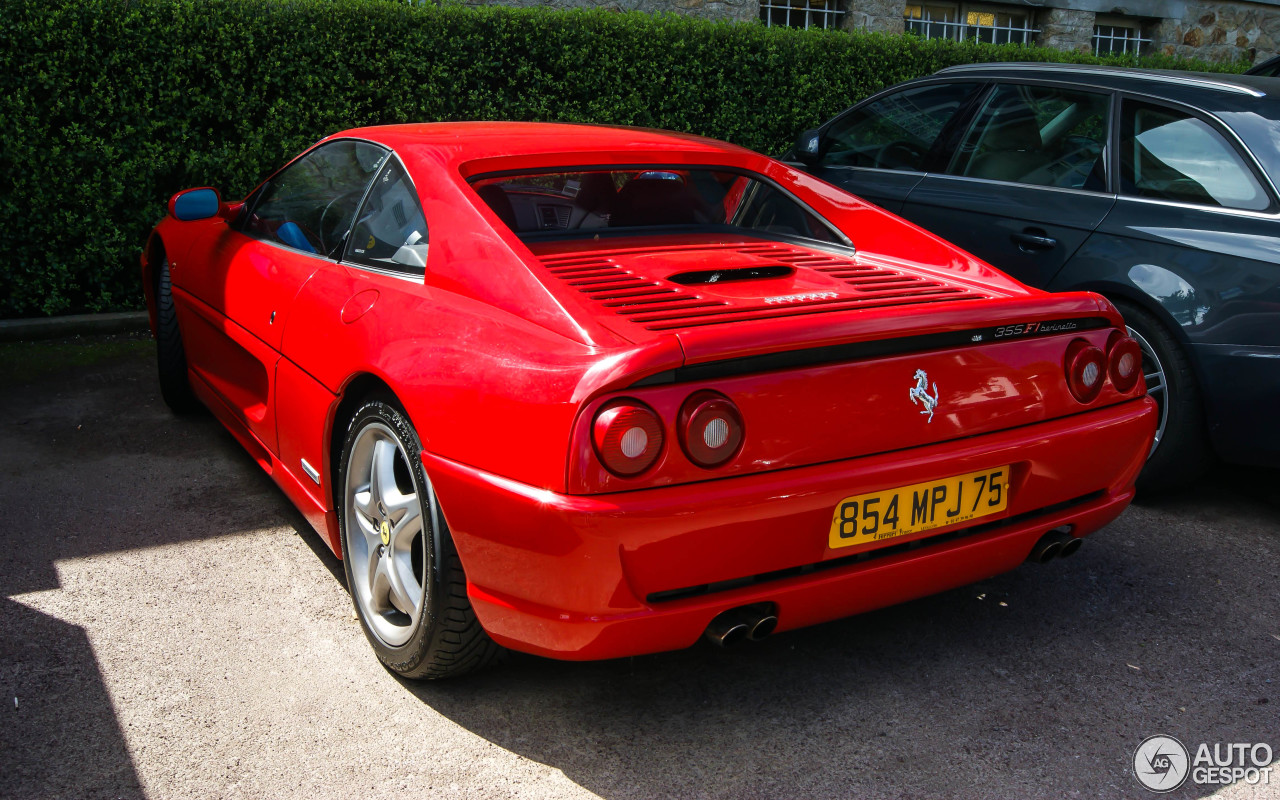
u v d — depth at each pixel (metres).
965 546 2.19
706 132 7.31
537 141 2.86
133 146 5.57
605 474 1.82
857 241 2.94
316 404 2.63
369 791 2.02
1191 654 2.59
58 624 2.62
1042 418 2.27
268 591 2.83
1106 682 2.46
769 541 1.94
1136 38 10.96
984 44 8.42
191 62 5.54
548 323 2.10
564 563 1.86
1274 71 5.43
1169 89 3.77
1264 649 2.62
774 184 3.10
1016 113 4.21
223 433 4.12
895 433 2.06
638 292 2.33
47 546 3.07
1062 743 2.21
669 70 7.01
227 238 3.65
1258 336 3.18
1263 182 3.35
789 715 2.31
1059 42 10.25
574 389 1.85
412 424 2.19
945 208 4.26
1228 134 3.50
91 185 5.50
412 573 2.35
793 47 7.41
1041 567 3.10
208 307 3.62
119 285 5.81
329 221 3.01
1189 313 3.31
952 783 2.07
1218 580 3.02
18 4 5.08
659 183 2.91
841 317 2.00
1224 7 11.04
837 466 1.99
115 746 2.13
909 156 4.62
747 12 8.55
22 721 2.21
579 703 2.34
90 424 4.20
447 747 2.16
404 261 2.56
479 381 2.03
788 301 2.33
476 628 2.20
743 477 1.91
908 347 2.09
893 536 2.08
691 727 2.26
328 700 2.33
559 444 1.84
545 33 6.51
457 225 2.46
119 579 2.88
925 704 2.36
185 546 3.10
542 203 2.72
